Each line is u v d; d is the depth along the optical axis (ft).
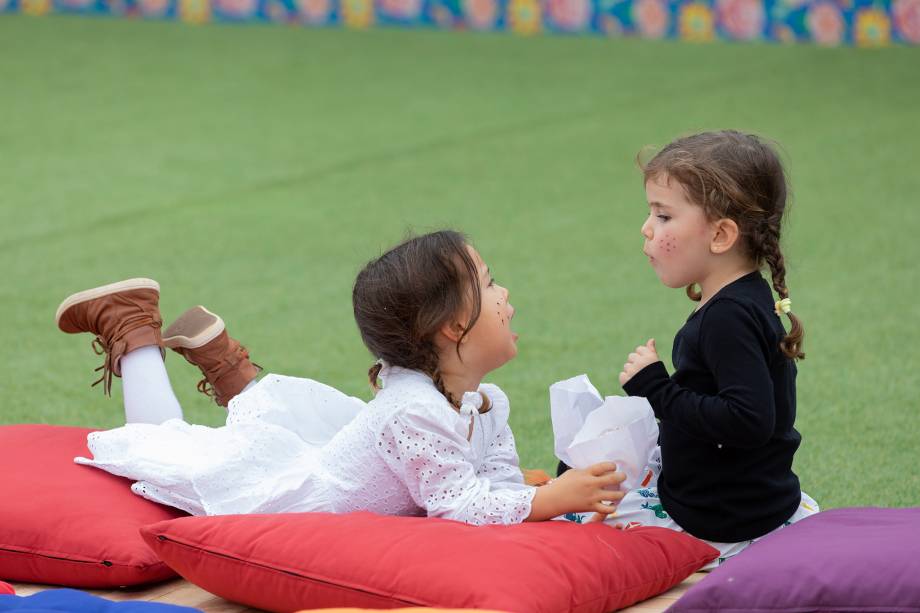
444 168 39.22
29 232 32.07
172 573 12.57
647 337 23.26
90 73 54.44
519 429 18.49
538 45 61.82
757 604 10.41
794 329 11.93
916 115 44.60
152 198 35.76
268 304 25.84
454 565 10.68
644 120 45.47
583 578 10.96
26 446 14.10
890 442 17.62
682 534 12.26
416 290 12.23
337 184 37.40
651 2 63.93
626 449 12.29
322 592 11.02
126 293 15.47
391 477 12.69
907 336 22.90
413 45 62.08
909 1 59.36
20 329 24.02
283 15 69.31
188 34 64.54
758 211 12.21
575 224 32.50
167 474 12.98
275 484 12.85
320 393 14.57
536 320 24.44
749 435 11.59
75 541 12.35
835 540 10.99
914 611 10.04
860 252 29.04
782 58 56.95
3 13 69.77
